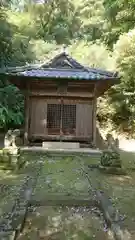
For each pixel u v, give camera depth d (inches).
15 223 153.6
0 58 648.4
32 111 527.2
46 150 447.8
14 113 638.5
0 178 268.4
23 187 233.0
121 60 597.6
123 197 217.9
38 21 1057.5
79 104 528.7
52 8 1057.5
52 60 518.3
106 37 811.4
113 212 178.4
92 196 216.7
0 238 133.3
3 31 624.7
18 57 721.6
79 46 919.0
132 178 288.7
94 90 518.0
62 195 216.1
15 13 984.3
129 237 141.0
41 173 298.4
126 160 396.5
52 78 481.1
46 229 157.3
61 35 1076.5
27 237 145.5
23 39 791.1
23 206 182.4
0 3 653.9
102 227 162.6
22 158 365.1
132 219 169.0
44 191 226.7
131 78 593.6
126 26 635.5
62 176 286.8
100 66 695.7
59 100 527.2
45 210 189.6
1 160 307.4
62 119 528.1
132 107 652.1
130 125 680.4
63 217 177.5
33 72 491.5
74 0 1052.5
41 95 521.7
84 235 150.6
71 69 516.7
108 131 679.1
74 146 491.8
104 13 802.8
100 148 497.4
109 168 307.3
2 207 183.3
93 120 521.7
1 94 637.3
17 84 520.7
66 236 148.6
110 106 679.1
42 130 525.7
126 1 472.4
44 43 892.0
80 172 308.8
